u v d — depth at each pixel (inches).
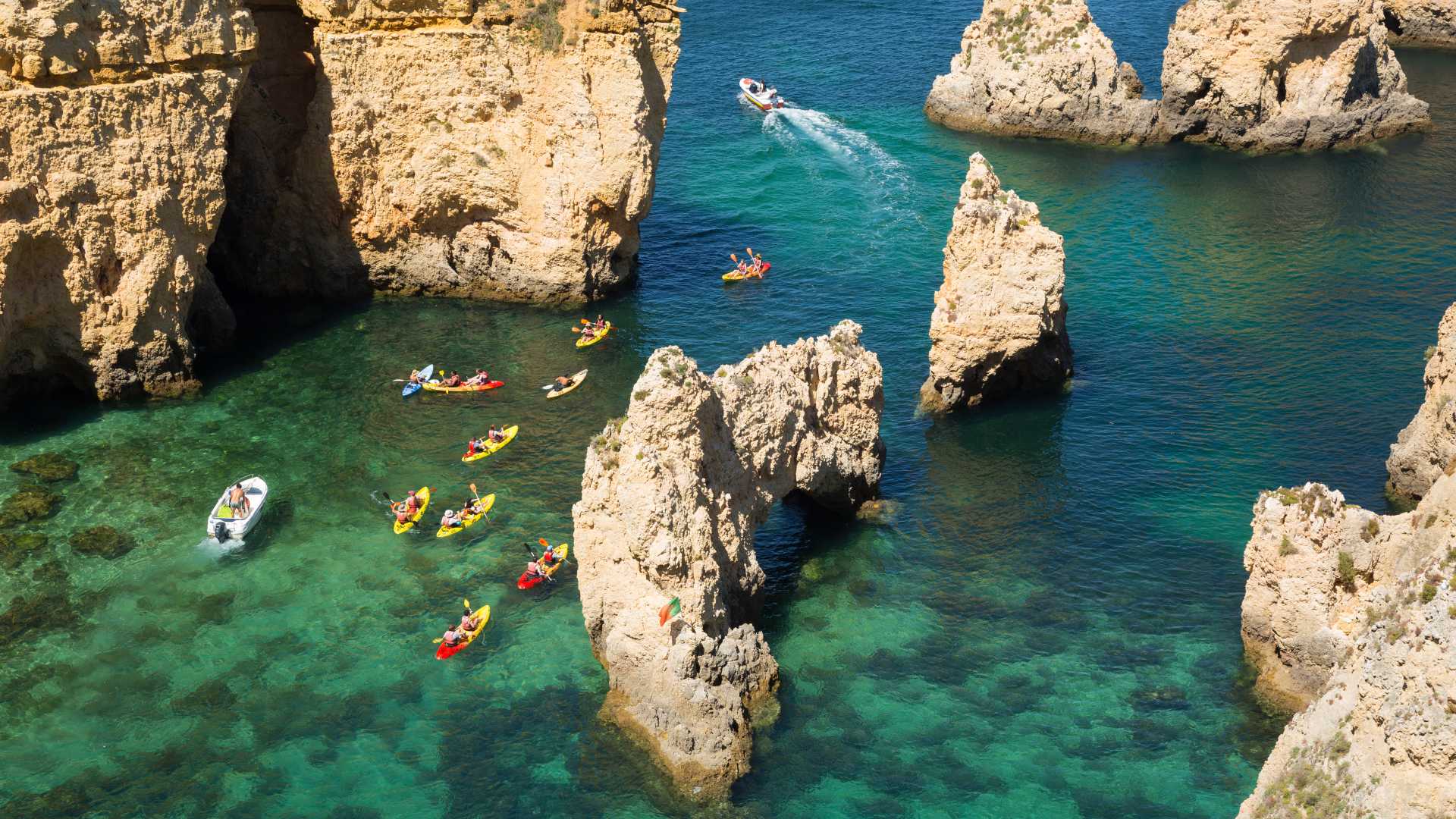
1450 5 5182.1
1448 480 1929.1
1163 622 2164.1
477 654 2110.0
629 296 3361.2
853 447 2453.2
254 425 2773.1
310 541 2399.1
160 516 2452.0
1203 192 3981.3
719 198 3907.5
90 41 2605.8
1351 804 1445.6
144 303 2763.3
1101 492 2522.1
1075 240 3641.7
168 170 2743.6
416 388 2913.4
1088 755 1892.2
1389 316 3164.4
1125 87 4458.7
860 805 1814.7
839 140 4352.9
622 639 1925.4
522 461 2659.9
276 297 3356.3
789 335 3115.2
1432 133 4419.3
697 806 1820.9
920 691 2027.6
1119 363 2987.2
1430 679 1379.2
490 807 1822.1
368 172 3225.9
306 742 1941.4
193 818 1813.5
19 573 2290.8
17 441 2669.8
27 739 1947.6
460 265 3383.4
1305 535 1941.4
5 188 2549.2
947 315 2714.1
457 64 3169.3
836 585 2283.5
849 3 5743.1
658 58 3277.6
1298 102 4301.2
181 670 2082.9
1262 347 3041.3
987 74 4453.7
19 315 2669.8
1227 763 1871.3
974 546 2379.4
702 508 1987.0
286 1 3132.4
